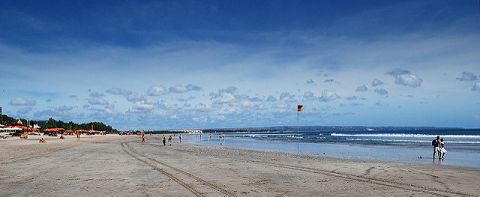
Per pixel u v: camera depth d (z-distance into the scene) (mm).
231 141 85188
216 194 12578
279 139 97562
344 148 47750
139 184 14703
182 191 13133
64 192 13016
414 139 83125
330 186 14297
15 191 13242
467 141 67625
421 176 17234
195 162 24500
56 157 28766
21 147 42875
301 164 23234
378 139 85375
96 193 12836
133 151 38594
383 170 19656
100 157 29203
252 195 12414
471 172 18797
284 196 12281
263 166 21734
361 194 12664
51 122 162125
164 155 32156
